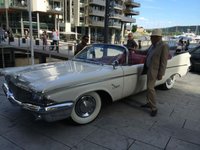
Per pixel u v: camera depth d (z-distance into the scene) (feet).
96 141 9.89
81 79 10.28
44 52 51.80
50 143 9.63
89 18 177.06
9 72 11.60
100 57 13.91
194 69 28.37
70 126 11.19
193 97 16.69
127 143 9.81
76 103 10.80
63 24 162.61
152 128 11.26
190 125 11.78
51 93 9.25
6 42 71.46
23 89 9.85
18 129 10.73
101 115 12.66
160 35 12.01
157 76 12.48
